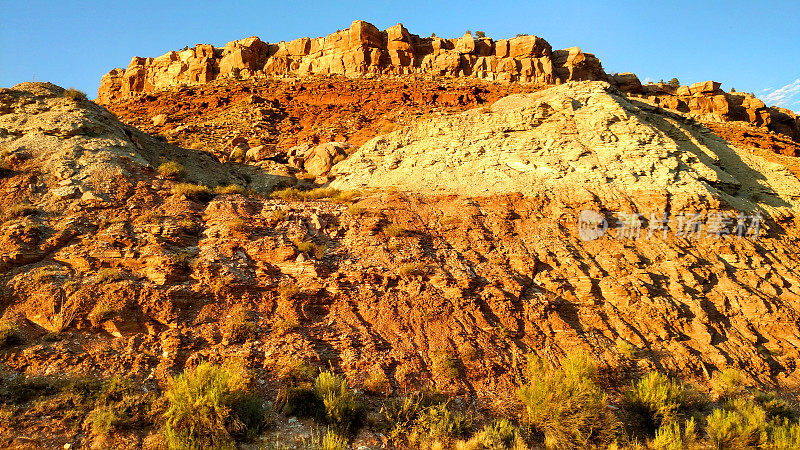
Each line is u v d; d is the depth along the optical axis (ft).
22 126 73.41
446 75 181.78
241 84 174.91
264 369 44.98
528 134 92.27
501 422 42.73
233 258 56.18
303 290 54.13
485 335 53.93
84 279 48.65
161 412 37.68
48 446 33.53
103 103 205.87
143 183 66.18
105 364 41.88
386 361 48.24
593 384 47.37
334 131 126.82
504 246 68.28
